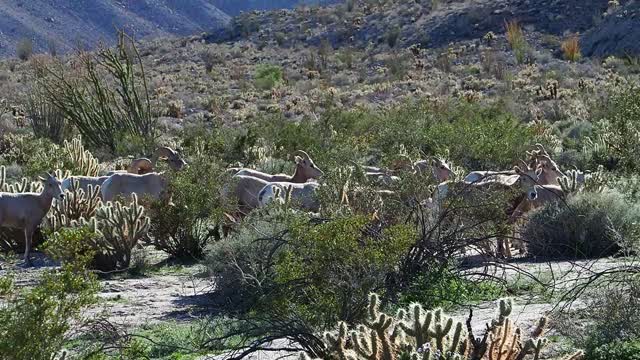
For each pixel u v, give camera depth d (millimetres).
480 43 81625
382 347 6812
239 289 12609
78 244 8352
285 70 81250
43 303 7426
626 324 8945
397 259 10461
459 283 12023
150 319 12578
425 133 32469
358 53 85562
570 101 50906
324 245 9914
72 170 26984
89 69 40062
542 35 81625
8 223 18484
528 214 16906
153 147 35219
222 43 103312
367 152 31750
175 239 18625
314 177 22016
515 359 7004
